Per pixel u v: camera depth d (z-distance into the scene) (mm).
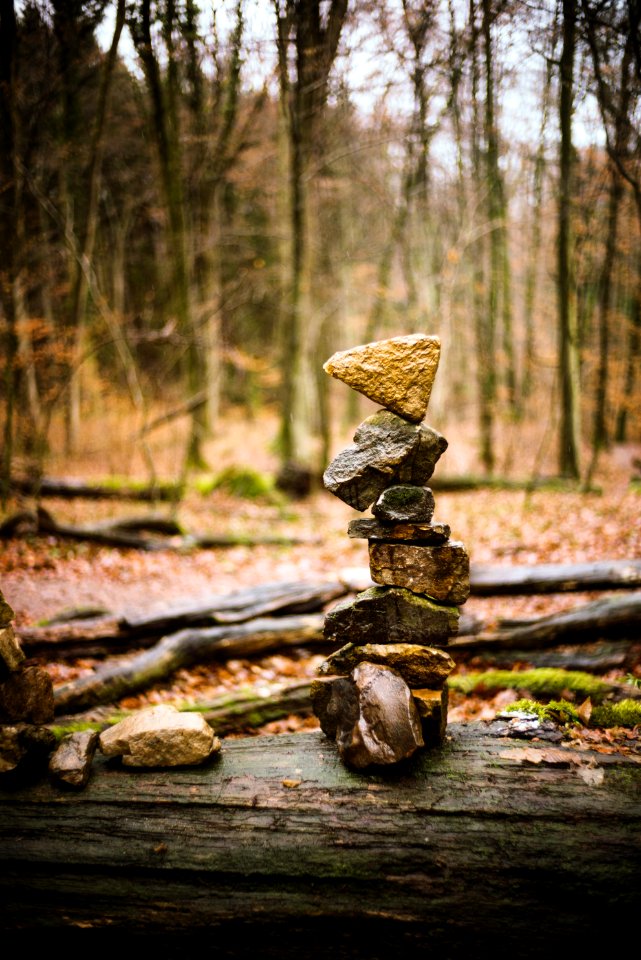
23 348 9422
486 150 9875
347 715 2455
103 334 11453
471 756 2377
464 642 4176
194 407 11117
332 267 15461
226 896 1974
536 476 10727
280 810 2174
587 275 10234
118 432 15516
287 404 14266
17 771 2320
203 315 12656
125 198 12953
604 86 5793
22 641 4035
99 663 4176
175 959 1926
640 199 6168
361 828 2100
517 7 5684
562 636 4105
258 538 8242
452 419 21266
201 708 3420
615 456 14484
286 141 11805
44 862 2045
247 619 4691
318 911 1936
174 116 9383
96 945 1946
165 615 4504
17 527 7336
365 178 12602
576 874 1945
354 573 5234
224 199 15414
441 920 1905
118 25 6695
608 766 2307
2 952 1930
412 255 15258
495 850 2020
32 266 10125
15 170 7297
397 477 2414
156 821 2158
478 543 7621
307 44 7066
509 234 13688
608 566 4918
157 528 8188
